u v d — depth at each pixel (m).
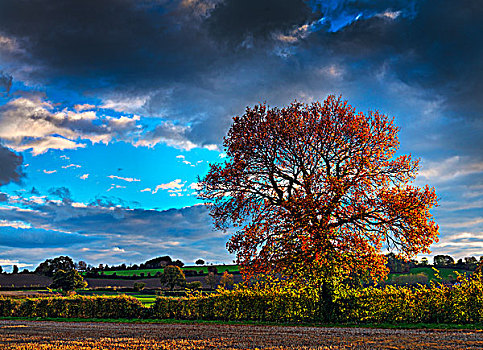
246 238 24.91
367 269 24.56
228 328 20.94
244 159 27.12
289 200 24.88
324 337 16.45
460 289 22.31
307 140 26.50
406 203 23.80
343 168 26.25
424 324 21.44
